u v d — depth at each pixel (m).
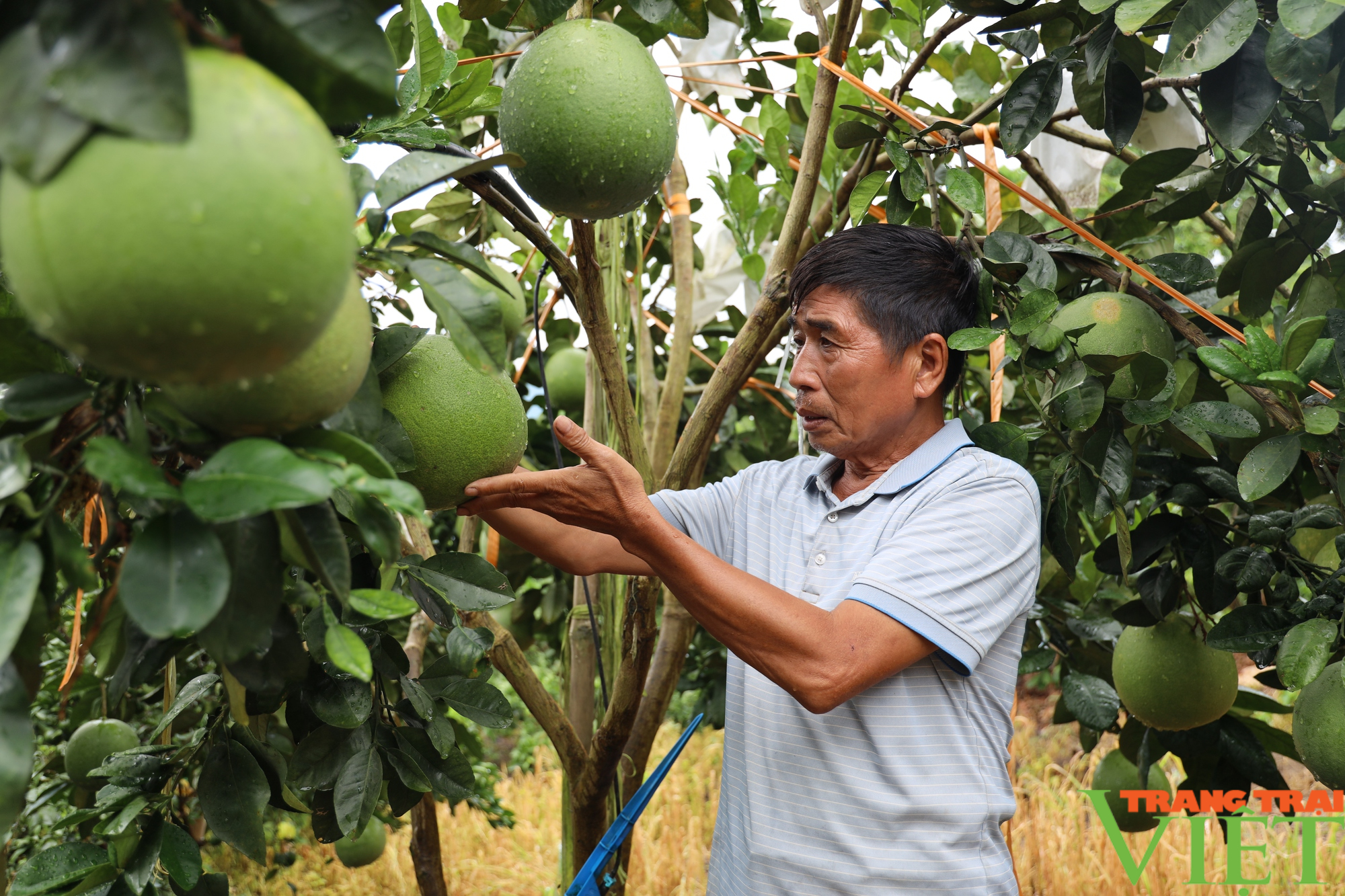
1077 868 3.72
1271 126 1.73
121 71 0.53
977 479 1.42
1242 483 1.46
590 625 2.14
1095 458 1.58
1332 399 1.41
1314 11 1.22
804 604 1.23
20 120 0.53
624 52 1.18
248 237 0.55
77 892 1.03
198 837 2.77
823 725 1.37
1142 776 2.06
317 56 0.64
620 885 1.80
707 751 5.20
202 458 0.78
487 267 0.90
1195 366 1.74
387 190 0.87
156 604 0.62
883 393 1.46
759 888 1.38
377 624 1.15
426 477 1.11
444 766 1.23
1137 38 1.58
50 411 0.71
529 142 1.17
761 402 3.09
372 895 4.01
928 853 1.30
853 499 1.50
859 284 1.44
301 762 1.13
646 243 2.65
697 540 1.70
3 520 0.70
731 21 1.78
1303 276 1.81
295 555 0.80
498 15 1.32
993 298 1.67
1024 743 5.33
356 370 0.79
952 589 1.29
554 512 1.21
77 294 0.55
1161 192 2.08
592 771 1.73
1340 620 1.54
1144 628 1.92
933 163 1.79
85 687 2.22
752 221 2.61
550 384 2.86
